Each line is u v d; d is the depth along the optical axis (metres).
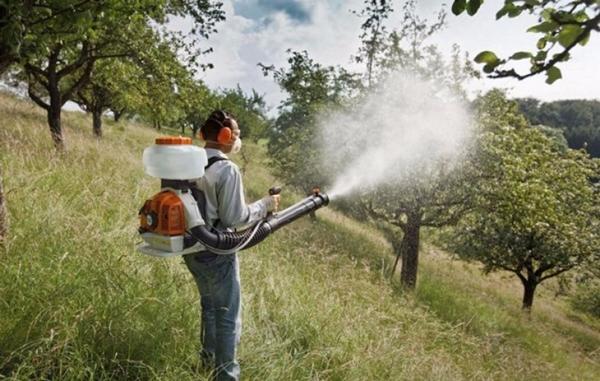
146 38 10.91
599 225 15.77
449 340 6.43
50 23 3.66
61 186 5.14
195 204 2.24
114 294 2.95
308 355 3.55
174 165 2.12
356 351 4.06
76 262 3.22
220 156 2.45
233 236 2.39
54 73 10.66
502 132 9.17
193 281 3.73
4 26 3.10
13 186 4.36
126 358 2.56
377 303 6.39
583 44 1.18
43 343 2.29
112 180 6.27
